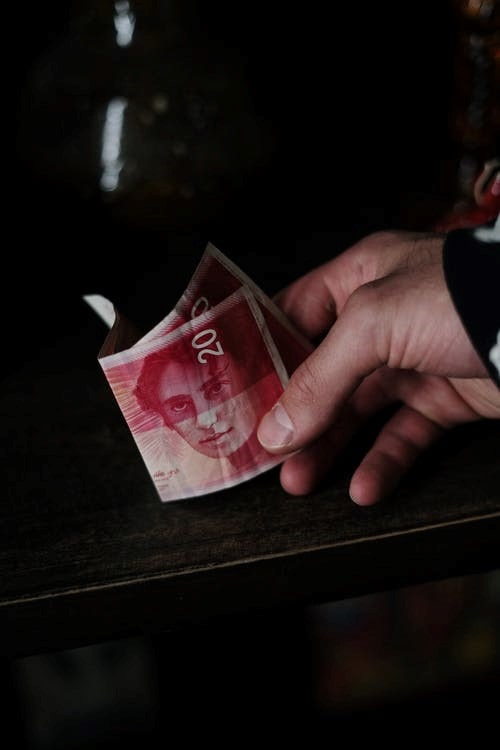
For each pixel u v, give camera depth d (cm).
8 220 106
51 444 75
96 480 71
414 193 113
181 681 107
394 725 129
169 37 94
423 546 65
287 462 69
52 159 97
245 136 98
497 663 133
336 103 131
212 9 121
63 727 120
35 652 62
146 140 95
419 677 132
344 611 122
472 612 128
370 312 62
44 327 92
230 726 114
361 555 64
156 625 63
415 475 70
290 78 129
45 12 118
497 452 72
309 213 111
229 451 67
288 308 80
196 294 64
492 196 89
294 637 118
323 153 129
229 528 65
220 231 106
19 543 65
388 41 129
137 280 99
